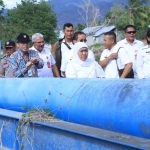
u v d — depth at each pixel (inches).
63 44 288.8
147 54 236.4
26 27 1700.3
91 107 146.8
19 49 245.3
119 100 137.4
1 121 183.8
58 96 166.6
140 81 141.0
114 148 121.0
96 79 161.8
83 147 133.5
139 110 128.0
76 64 214.1
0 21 1617.9
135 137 121.6
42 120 156.3
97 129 134.1
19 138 167.0
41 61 247.6
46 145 152.6
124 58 242.5
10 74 246.4
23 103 185.5
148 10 1130.0
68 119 158.1
